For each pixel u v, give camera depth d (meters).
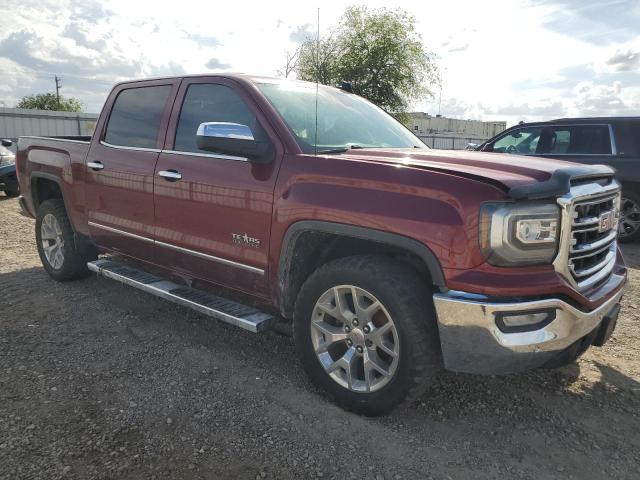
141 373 3.52
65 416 2.98
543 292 2.58
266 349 3.95
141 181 4.10
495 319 2.56
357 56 27.59
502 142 9.01
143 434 2.83
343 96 4.31
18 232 8.06
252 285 3.47
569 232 2.67
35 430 2.83
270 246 3.28
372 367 2.95
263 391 3.31
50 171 5.18
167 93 4.16
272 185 3.24
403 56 27.78
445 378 3.55
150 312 4.63
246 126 3.37
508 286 2.53
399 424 3.00
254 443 2.78
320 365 3.16
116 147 4.43
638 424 3.09
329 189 3.00
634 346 4.20
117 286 5.32
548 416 3.14
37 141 5.46
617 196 3.28
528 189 2.56
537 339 2.59
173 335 4.15
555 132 8.42
